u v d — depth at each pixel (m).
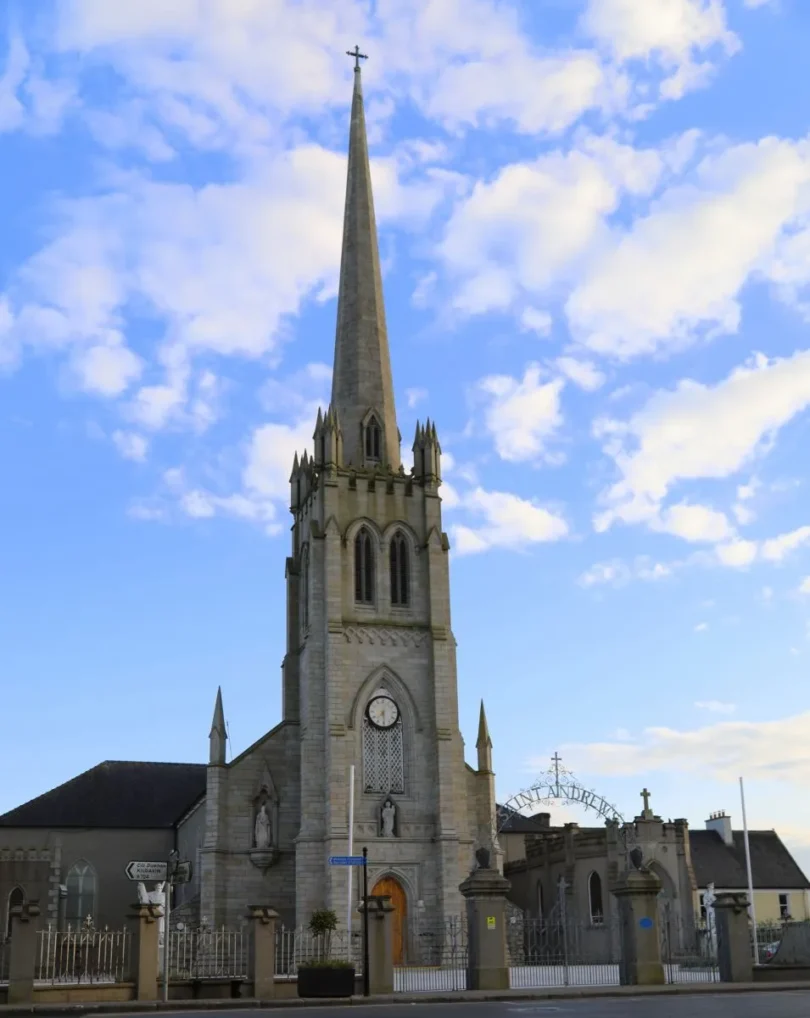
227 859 83.81
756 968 53.22
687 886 86.31
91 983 48.97
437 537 90.50
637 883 51.75
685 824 87.94
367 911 50.44
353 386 96.19
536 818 123.88
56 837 100.56
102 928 98.69
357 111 107.50
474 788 88.12
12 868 89.31
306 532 92.69
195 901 84.69
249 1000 44.06
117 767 109.00
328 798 81.69
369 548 89.62
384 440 94.88
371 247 101.69
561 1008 37.81
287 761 87.31
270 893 84.00
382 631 87.19
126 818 103.25
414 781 84.25
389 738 85.00
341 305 100.19
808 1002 38.88
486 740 89.44
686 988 47.38
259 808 85.31
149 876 45.91
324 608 86.69
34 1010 41.97
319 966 47.66
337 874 79.06
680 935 74.06
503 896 51.97
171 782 108.50
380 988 49.72
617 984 52.44
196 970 54.72
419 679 87.00
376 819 82.38
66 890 93.75
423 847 82.62
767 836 108.88
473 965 51.06
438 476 92.62
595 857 89.31
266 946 50.00
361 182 103.88
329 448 90.19
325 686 84.88
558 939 85.12
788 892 103.75
